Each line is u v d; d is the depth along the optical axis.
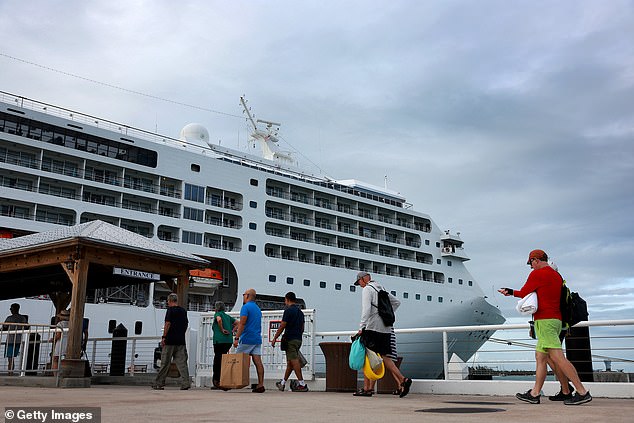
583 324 8.04
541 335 6.00
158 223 28.44
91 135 27.48
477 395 8.34
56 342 11.27
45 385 9.73
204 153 32.94
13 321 13.52
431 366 35.66
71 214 26.45
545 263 6.27
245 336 8.94
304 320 10.05
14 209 25.19
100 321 25.53
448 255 42.25
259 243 32.03
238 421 3.86
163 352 9.71
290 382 9.66
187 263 11.74
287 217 34.34
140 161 29.09
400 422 3.79
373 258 37.47
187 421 3.84
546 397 7.26
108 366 25.02
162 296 30.30
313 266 33.81
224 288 32.56
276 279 32.03
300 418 4.12
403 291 37.81
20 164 25.20
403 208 41.62
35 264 10.59
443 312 39.69
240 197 32.28
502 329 8.69
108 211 26.88
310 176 37.66
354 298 35.03
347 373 9.02
